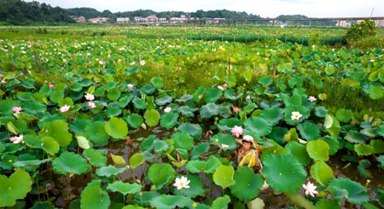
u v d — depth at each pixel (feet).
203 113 14.23
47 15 392.88
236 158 10.12
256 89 16.55
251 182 8.16
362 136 11.57
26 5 357.41
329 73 20.76
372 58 28.66
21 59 31.99
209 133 14.08
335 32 114.52
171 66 24.94
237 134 10.19
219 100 16.94
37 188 8.96
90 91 16.66
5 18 328.70
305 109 12.65
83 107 15.55
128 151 12.54
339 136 12.53
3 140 11.34
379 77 17.46
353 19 181.57
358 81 18.10
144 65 25.81
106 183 9.54
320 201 7.55
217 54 35.42
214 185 9.70
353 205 8.76
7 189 7.50
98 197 7.36
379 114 13.82
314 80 18.38
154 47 51.65
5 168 8.82
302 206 7.77
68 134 10.47
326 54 32.89
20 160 9.20
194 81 20.99
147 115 13.48
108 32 137.90
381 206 8.75
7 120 12.04
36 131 13.79
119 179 10.27
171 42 63.62
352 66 24.30
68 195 9.38
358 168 10.71
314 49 37.60
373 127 11.84
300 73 20.81
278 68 21.98
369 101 15.88
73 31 152.56
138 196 8.02
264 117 13.17
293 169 8.00
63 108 13.02
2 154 9.41
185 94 17.28
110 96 16.48
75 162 8.77
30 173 9.16
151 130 14.46
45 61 31.01
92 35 124.57
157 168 8.75
